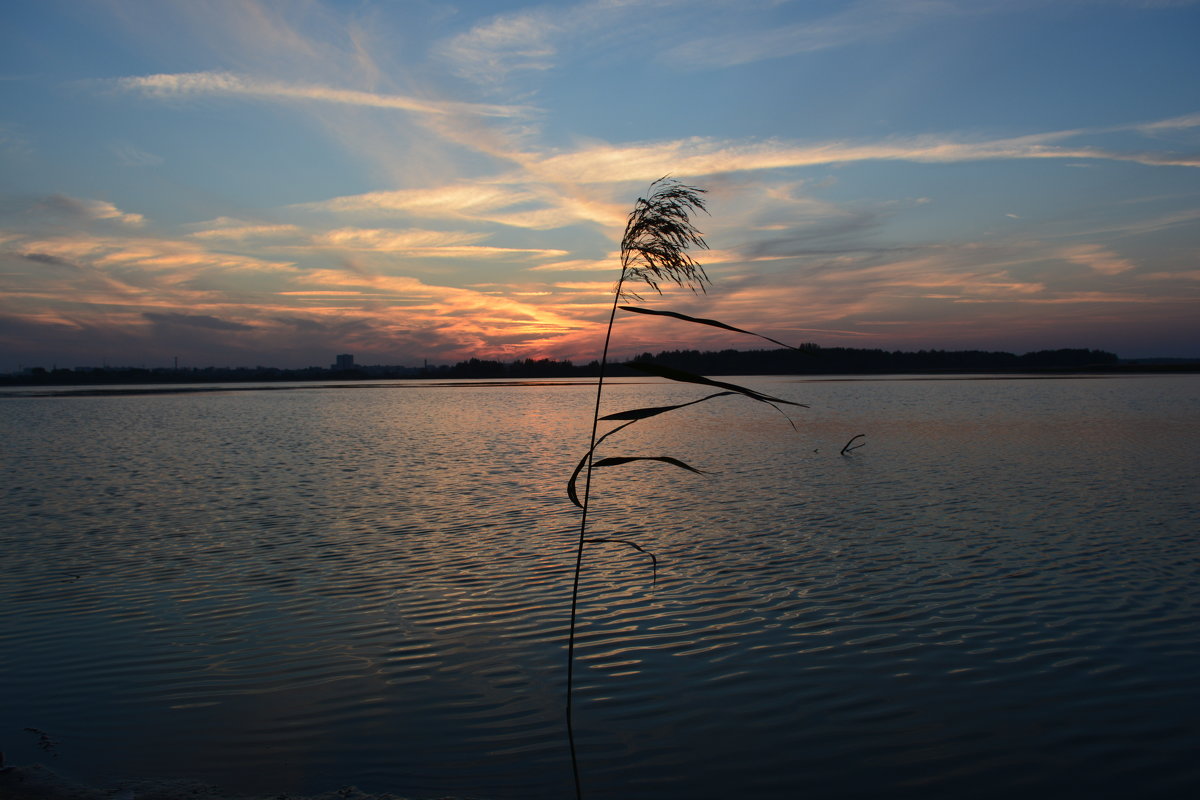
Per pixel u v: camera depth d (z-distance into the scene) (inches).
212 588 510.3
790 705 330.0
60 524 732.7
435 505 823.1
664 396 3772.1
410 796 261.4
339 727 313.0
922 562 554.6
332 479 1034.7
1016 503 788.0
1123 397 2886.3
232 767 281.1
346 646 403.2
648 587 502.3
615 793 265.1
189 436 1727.4
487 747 296.2
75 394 4586.6
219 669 372.5
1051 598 466.0
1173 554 565.9
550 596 486.3
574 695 342.0
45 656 390.6
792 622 432.1
